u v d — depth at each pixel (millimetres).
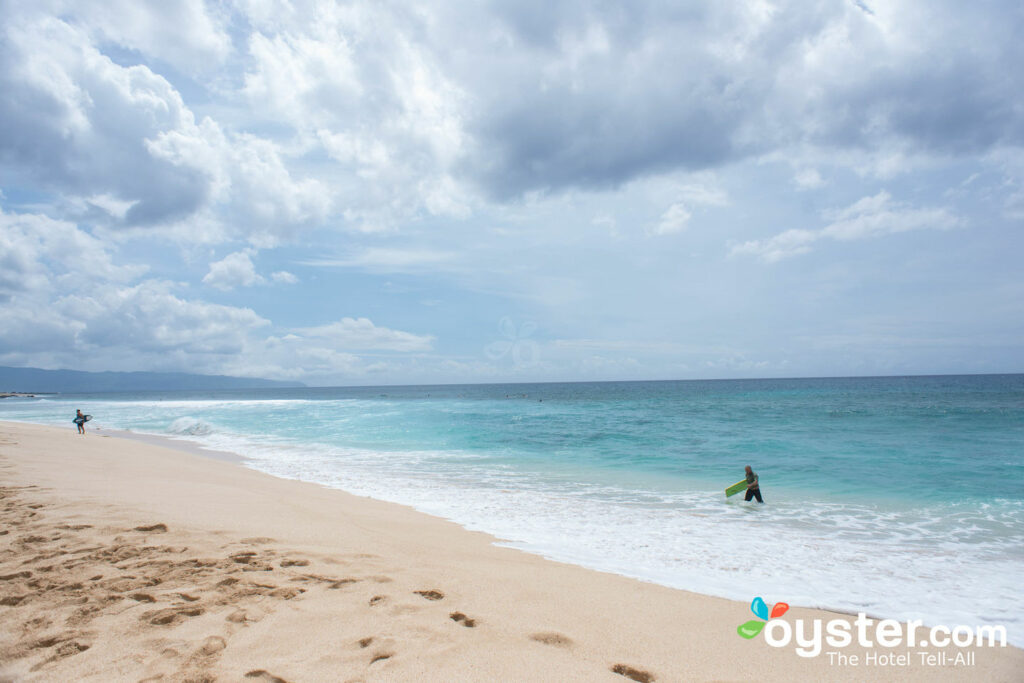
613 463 15531
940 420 27734
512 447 19375
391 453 17938
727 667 3623
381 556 5621
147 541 5480
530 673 3209
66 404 68750
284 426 28641
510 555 6410
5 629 3508
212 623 3645
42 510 6672
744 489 10742
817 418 29688
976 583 5977
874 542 7664
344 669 3105
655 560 6617
